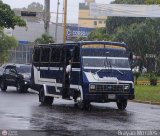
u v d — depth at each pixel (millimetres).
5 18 41969
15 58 108500
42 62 29016
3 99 31719
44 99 28312
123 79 24641
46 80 28297
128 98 24766
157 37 76000
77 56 24969
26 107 26078
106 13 55375
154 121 20234
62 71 26391
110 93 24328
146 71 79438
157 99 32219
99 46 25062
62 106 26984
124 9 53969
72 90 25406
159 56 76250
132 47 76250
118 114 22953
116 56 25141
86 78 24109
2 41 93562
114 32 85375
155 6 51375
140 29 76188
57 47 27141
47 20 58812
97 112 23781
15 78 40375
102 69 24516
